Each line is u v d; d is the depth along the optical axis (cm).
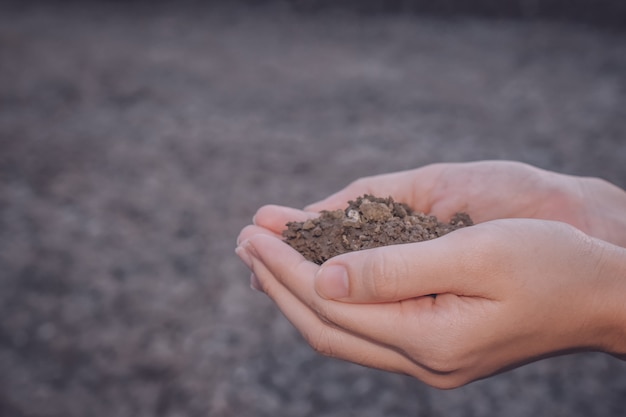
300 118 142
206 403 60
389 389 61
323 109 148
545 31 217
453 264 32
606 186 43
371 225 39
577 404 59
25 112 146
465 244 32
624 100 148
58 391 62
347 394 61
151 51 200
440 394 61
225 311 74
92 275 82
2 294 77
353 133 133
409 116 142
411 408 59
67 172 114
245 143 128
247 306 74
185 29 232
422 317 33
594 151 120
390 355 35
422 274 32
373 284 32
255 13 257
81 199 103
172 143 128
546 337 34
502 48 199
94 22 245
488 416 58
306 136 132
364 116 143
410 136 131
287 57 193
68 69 179
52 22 244
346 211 40
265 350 67
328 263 33
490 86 163
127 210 100
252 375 63
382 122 139
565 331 34
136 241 90
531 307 33
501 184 43
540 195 43
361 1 258
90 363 66
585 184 43
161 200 103
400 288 32
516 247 32
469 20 238
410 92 159
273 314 73
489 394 61
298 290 34
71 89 162
